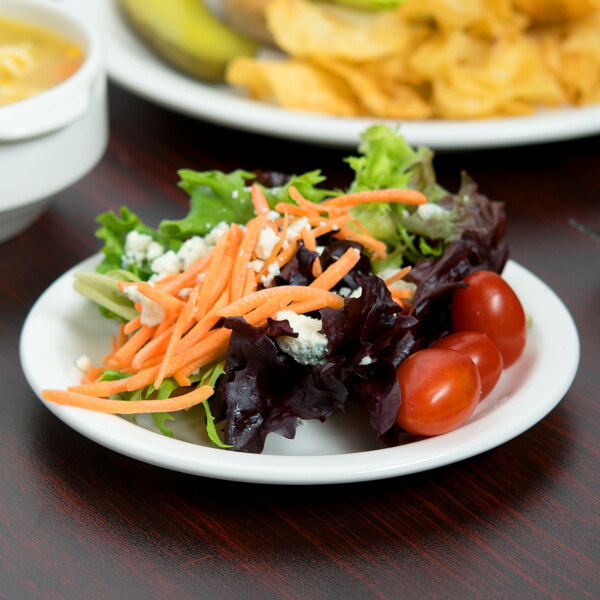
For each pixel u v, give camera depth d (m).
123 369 0.57
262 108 0.74
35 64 0.70
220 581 0.53
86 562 0.54
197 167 0.74
